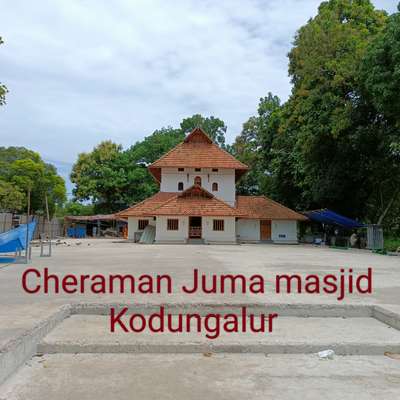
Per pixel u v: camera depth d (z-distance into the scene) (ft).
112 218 147.33
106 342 15.74
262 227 119.24
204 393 12.04
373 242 80.18
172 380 13.02
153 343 15.74
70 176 175.11
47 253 58.95
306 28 96.02
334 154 93.61
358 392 12.23
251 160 151.94
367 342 16.12
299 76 98.17
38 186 125.80
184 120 187.52
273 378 13.32
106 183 163.84
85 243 98.07
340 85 81.41
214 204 107.86
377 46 66.59
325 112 82.58
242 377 13.35
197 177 119.65
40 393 11.85
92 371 13.69
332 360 15.15
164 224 106.01
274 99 145.38
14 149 134.31
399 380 13.25
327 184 97.09
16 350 13.56
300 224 139.74
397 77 62.03
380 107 69.00
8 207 99.45
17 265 41.04
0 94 48.65
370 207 106.32
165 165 117.50
